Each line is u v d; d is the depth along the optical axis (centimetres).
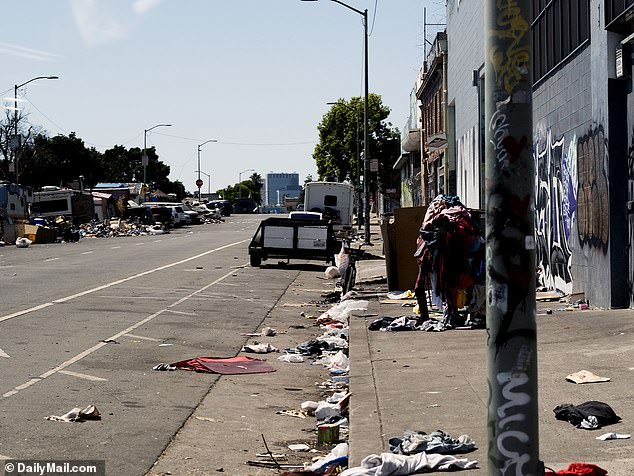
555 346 1295
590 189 1725
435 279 1605
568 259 1938
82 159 11600
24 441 849
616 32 1588
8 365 1234
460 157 4003
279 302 2269
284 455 849
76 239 5719
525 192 528
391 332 1599
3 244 5112
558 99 2023
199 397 1092
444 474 710
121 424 935
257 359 1396
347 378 1240
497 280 528
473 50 3444
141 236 6656
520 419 523
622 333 1352
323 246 3372
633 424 838
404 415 934
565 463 705
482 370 1173
